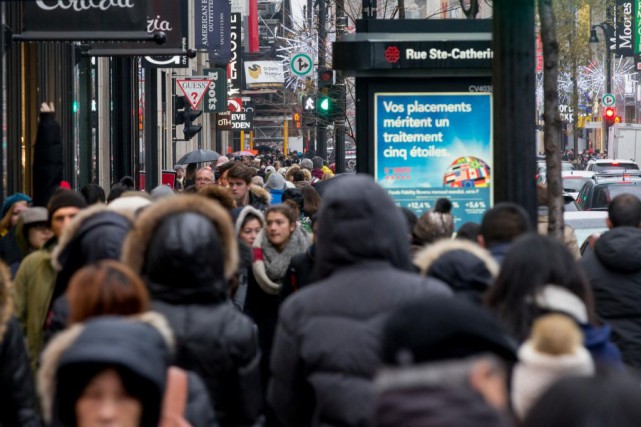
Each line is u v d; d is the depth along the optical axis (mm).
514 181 15625
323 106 61375
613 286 17109
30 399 12094
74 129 40500
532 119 15672
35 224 19109
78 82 44281
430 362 5656
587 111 164750
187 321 11703
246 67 152375
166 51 36469
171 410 9398
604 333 10984
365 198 11102
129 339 7930
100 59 50312
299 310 10875
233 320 11906
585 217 30281
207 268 11836
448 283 13117
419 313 5746
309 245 21469
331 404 10375
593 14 143375
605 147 162375
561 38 128625
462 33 26125
